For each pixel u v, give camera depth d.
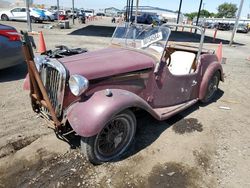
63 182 2.76
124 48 3.98
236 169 3.14
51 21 27.17
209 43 15.97
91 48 10.58
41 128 3.78
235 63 9.52
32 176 2.82
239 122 4.42
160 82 3.78
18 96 4.91
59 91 2.88
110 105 2.79
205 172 3.04
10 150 3.23
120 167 3.05
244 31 39.22
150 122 4.16
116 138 3.10
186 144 3.61
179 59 4.88
